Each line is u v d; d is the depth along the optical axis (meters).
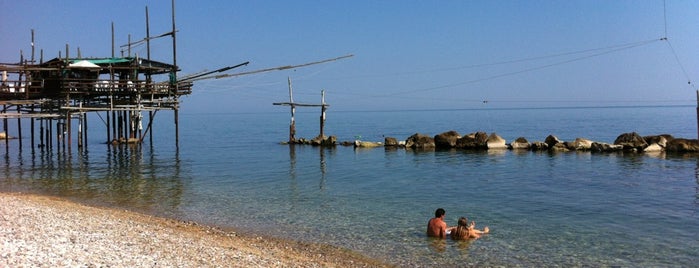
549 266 16.77
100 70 52.75
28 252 13.29
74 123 149.00
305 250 18.14
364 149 58.34
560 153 50.47
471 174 37.47
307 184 33.41
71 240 15.70
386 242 19.41
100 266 12.74
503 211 25.02
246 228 21.33
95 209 24.11
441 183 33.53
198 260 14.73
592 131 91.38
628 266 16.80
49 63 52.47
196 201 27.38
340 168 41.72
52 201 25.98
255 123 160.00
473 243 19.38
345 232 20.84
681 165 40.41
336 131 104.00
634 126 106.31
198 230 20.48
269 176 37.19
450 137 57.50
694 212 24.39
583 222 22.69
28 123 156.50
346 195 29.38
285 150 58.25
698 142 48.38
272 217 23.53
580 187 31.44
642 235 20.47
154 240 17.16
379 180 35.09
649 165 40.78
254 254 16.62
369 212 24.77
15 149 57.75
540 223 22.52
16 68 48.94
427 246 18.91
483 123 130.50
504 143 55.03
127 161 46.22
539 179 34.69
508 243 19.39
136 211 24.55
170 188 31.64
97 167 41.66
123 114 64.62
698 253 18.16
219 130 112.56
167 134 96.25
